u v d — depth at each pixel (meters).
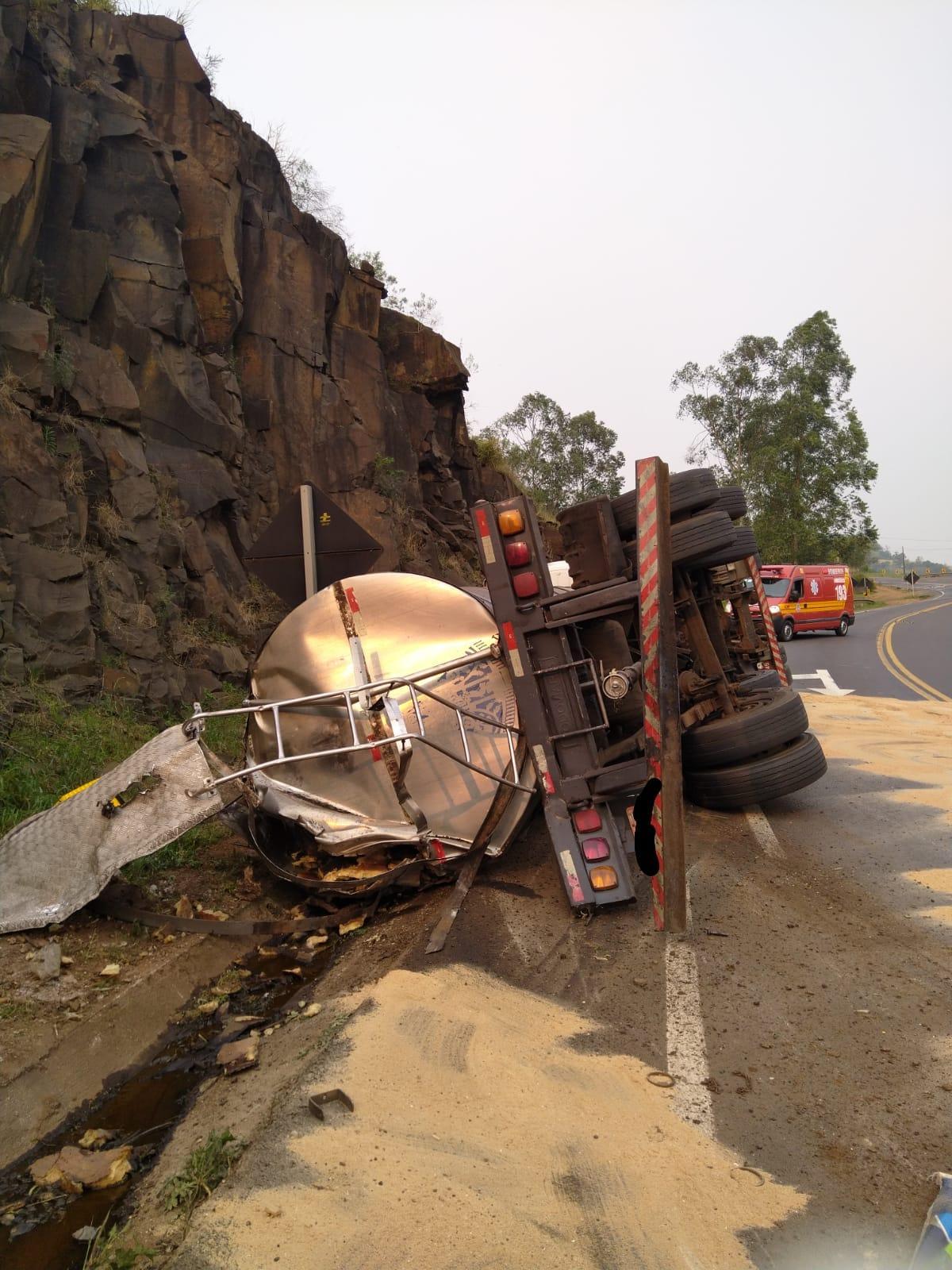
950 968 4.55
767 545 62.22
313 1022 4.17
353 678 6.12
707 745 7.28
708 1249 2.65
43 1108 3.68
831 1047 3.79
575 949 4.80
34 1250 2.93
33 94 10.55
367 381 17.19
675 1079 3.57
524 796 5.86
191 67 13.63
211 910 5.52
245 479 13.62
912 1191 2.90
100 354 10.55
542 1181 2.96
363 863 5.87
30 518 8.69
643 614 4.80
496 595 5.49
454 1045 3.79
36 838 5.18
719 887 5.66
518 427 55.12
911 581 91.94
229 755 8.54
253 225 14.66
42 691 7.98
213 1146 3.17
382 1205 2.81
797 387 64.06
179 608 10.83
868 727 12.59
